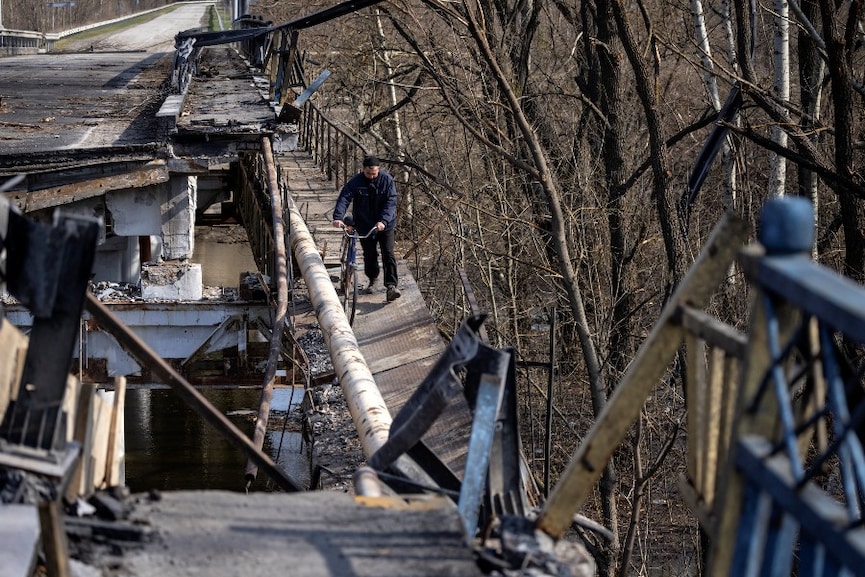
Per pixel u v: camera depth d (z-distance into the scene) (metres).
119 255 18.17
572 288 14.52
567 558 3.96
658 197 14.59
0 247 3.65
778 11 14.33
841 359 3.38
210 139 15.37
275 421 22.03
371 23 26.45
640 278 21.66
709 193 22.31
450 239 19.59
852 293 2.37
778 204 2.71
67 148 14.31
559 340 20.09
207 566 3.59
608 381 17.70
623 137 19.59
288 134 16.22
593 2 20.50
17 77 26.91
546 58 26.44
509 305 19.33
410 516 4.11
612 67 19.45
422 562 3.67
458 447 8.66
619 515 17.50
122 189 15.33
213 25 63.97
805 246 2.71
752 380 2.89
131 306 14.94
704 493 3.67
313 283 12.72
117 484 4.82
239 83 24.31
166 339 15.09
